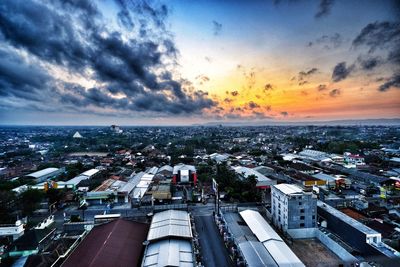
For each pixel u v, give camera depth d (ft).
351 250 137.28
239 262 127.24
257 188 258.37
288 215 161.99
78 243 152.56
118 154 538.88
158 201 240.94
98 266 114.32
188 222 161.48
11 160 470.39
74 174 341.82
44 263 127.85
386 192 240.73
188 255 125.49
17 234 165.37
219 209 204.95
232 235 153.48
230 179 278.87
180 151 552.00
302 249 145.79
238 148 580.30
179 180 303.07
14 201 215.92
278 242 137.39
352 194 255.09
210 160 442.50
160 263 115.14
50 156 526.57
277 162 414.21
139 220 194.18
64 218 201.16
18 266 129.18
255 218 170.30
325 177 290.97
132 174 349.41
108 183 282.36
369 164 376.68
